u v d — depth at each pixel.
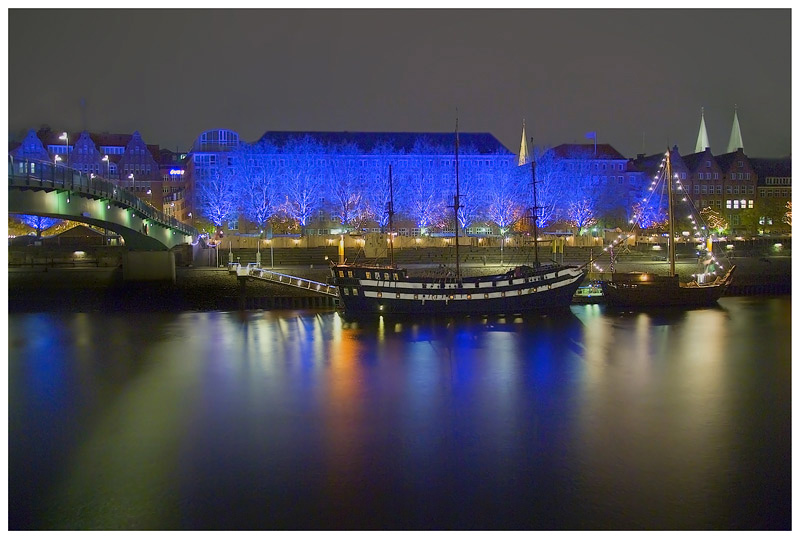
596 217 128.12
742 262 85.19
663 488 25.09
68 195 55.34
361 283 61.78
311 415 33.62
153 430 31.56
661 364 43.47
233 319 61.12
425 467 27.11
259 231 113.19
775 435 30.34
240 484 25.73
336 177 124.50
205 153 139.25
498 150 149.12
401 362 44.31
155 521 23.02
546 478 26.02
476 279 62.53
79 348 48.84
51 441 30.22
